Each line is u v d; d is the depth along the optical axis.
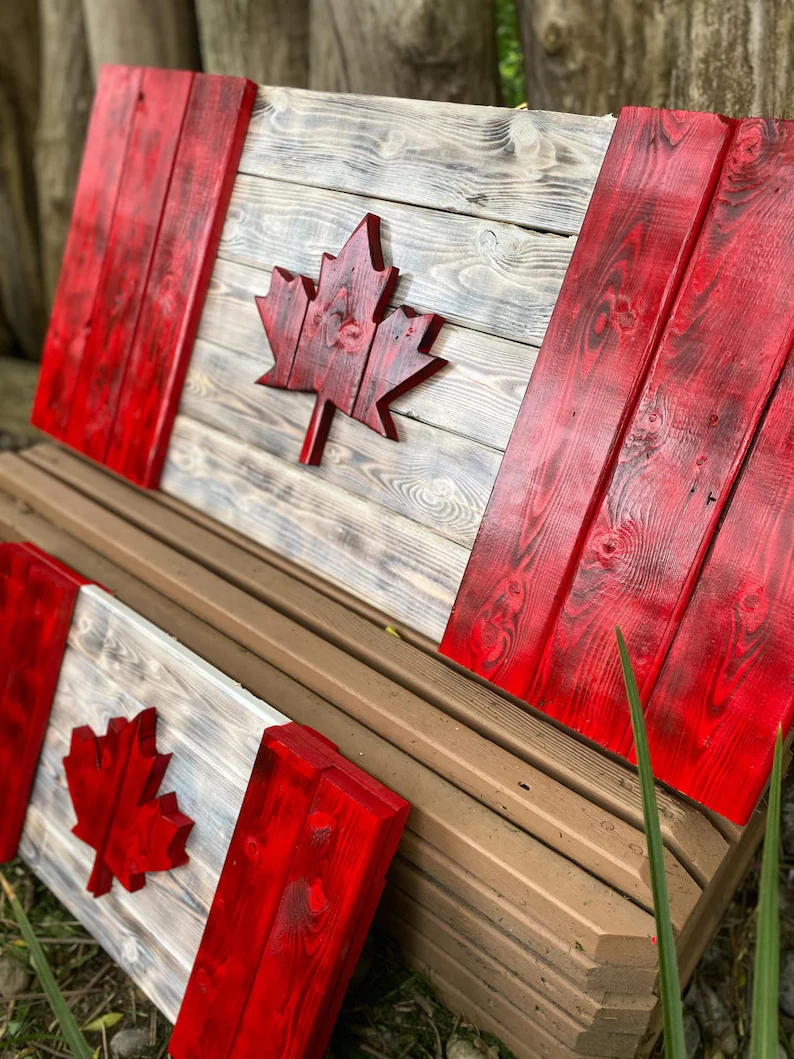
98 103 1.06
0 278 1.65
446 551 0.79
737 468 0.63
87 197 1.07
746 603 0.63
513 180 0.74
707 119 0.65
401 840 0.71
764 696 0.62
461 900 0.69
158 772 0.76
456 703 0.74
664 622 0.66
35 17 1.50
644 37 0.89
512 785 0.68
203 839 0.74
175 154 0.98
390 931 0.78
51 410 1.11
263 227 0.92
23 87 1.54
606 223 0.69
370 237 0.81
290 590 0.87
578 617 0.70
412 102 0.80
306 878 0.66
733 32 0.84
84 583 0.88
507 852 0.65
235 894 0.70
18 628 0.90
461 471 0.77
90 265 1.06
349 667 0.79
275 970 0.67
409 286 0.80
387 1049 0.73
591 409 0.70
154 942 0.77
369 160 0.83
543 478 0.72
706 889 0.65
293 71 1.17
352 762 0.71
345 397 0.83
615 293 0.69
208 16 1.19
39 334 1.70
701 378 0.65
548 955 0.64
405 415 0.81
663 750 0.66
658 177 0.67
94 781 0.81
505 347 0.75
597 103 0.94
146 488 1.01
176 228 0.98
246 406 0.94
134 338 1.02
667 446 0.66
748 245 0.63
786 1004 0.80
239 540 0.94
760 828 0.79
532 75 0.99
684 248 0.66
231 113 0.93
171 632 0.86
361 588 0.85
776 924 0.42
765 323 0.62
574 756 0.70
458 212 0.77
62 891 0.86
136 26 1.26
